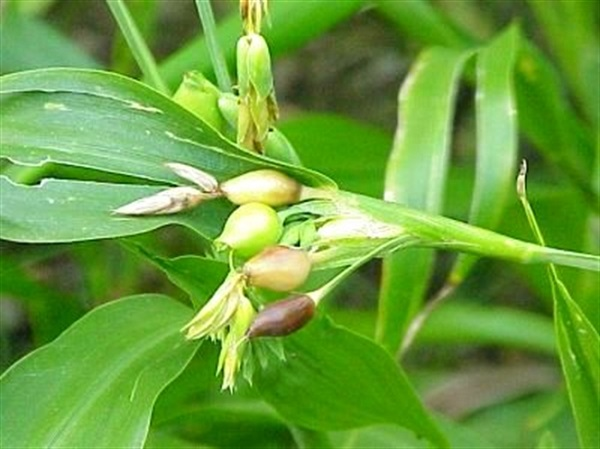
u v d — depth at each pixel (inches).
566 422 12.5
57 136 6.7
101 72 6.7
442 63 10.6
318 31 10.3
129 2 12.5
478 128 10.2
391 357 7.9
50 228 6.5
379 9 12.5
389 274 9.6
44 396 7.1
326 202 6.7
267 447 10.0
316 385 8.1
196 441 10.0
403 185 9.7
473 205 10.0
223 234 6.5
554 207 12.0
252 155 6.7
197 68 10.1
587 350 7.5
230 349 6.3
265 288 6.6
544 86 11.9
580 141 12.1
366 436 9.5
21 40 11.9
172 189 6.6
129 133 6.8
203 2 8.0
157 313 7.7
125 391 7.1
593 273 10.4
